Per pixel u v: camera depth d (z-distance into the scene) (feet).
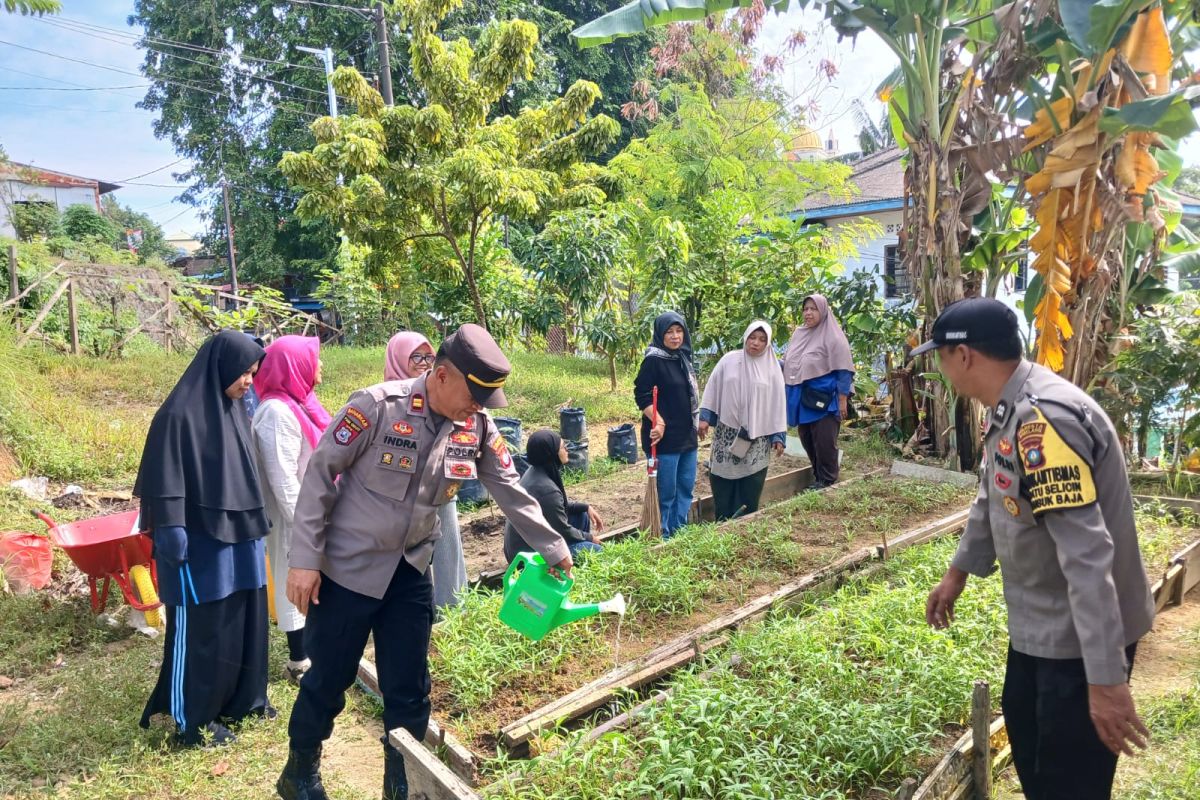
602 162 88.48
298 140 84.07
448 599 16.15
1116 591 7.74
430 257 38.65
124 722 13.03
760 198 63.82
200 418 12.38
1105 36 20.16
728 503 22.59
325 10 81.76
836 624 13.78
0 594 17.30
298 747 10.15
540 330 45.21
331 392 37.99
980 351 8.14
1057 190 22.57
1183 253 26.20
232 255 85.10
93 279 46.44
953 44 26.32
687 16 25.25
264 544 13.21
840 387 24.99
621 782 9.49
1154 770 10.73
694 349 39.50
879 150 87.15
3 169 80.64
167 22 90.58
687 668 13.42
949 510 21.70
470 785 10.69
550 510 17.38
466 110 36.11
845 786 9.95
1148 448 27.25
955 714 11.28
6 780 11.58
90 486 24.50
